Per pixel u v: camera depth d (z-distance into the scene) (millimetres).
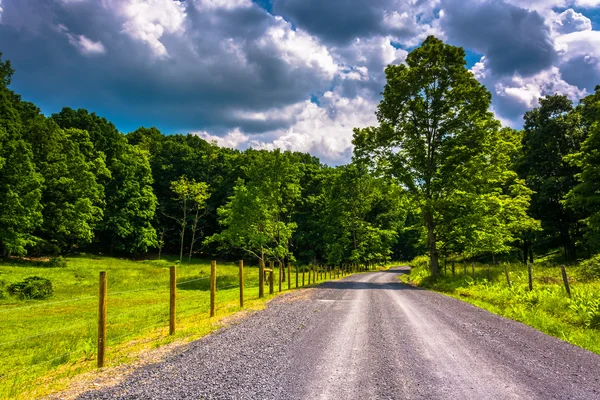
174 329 8320
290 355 6250
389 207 63781
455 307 12523
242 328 8625
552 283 15492
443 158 26281
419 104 26281
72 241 44938
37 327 12086
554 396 4457
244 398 4371
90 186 43781
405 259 110125
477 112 25453
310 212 63250
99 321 5930
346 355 6234
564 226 35906
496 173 26297
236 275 34031
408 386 4758
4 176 32156
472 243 25266
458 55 26219
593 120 30000
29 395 4609
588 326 8898
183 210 62844
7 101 34938
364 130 28531
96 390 4734
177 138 75438
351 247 57625
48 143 41062
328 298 14930
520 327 8992
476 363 5789
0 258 33844
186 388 4723
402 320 9648
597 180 26281
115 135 55281
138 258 54062
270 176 32719
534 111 39594
